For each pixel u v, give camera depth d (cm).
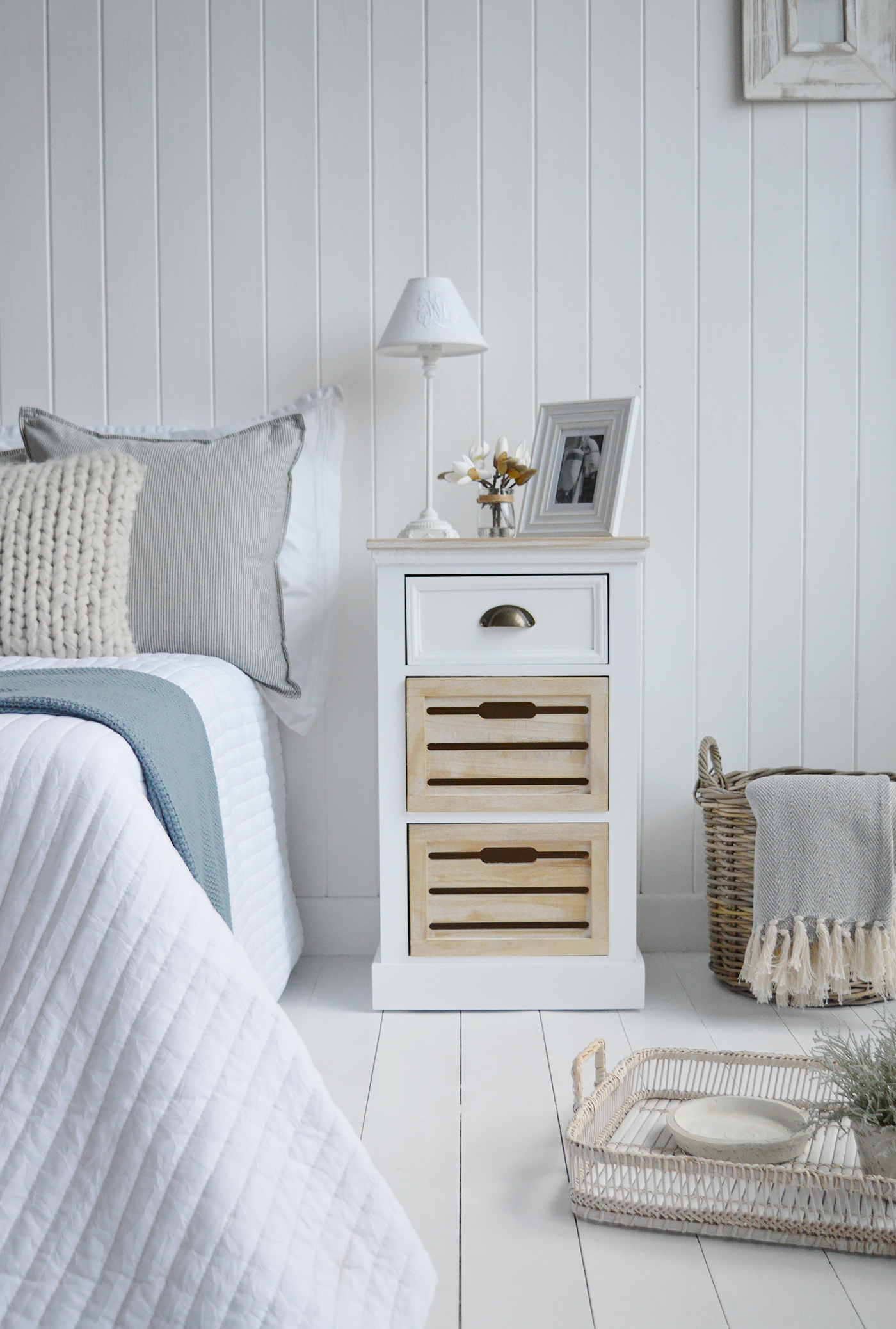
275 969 202
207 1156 97
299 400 234
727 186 235
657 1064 167
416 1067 175
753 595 240
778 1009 202
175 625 203
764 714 242
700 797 215
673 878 240
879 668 241
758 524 240
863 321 237
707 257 236
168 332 238
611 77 234
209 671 185
